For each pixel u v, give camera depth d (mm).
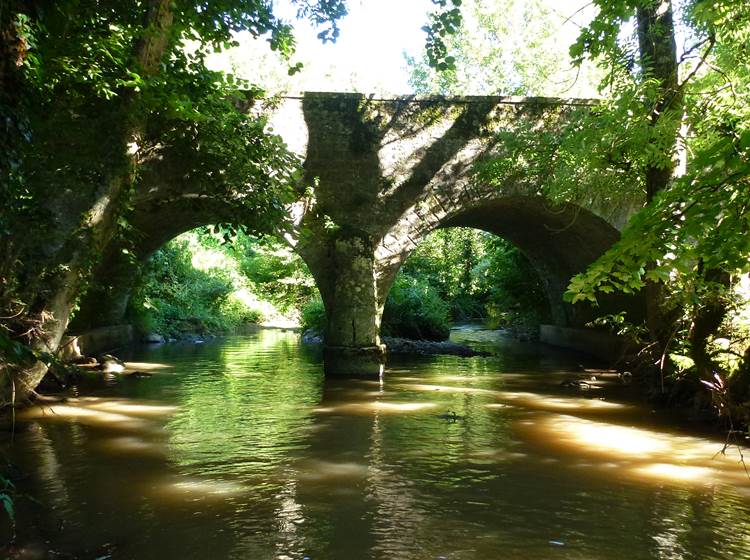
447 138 12797
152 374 13086
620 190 10703
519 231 17672
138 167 8812
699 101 8883
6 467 6211
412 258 30500
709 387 8609
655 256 3004
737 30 7469
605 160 8586
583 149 8375
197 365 14562
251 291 30453
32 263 7820
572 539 4719
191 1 8875
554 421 8852
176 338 21250
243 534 4750
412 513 5215
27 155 7129
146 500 5469
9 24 5004
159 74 8352
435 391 11258
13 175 5500
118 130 8062
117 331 17422
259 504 5391
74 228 8086
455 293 30641
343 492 5727
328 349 12742
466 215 16250
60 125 7719
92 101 8102
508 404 10117
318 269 12797
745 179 2758
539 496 5664
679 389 9875
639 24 9219
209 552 4438
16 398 8680
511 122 12891
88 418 8734
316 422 8625
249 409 9492
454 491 5781
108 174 8172
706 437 7984
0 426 8117
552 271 19016
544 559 4367
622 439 7840
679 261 3012
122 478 6078
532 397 10773
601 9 6406
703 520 5117
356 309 12602
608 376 13227
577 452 7203
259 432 8023
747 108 8117
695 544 4645
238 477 6137
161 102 8016
